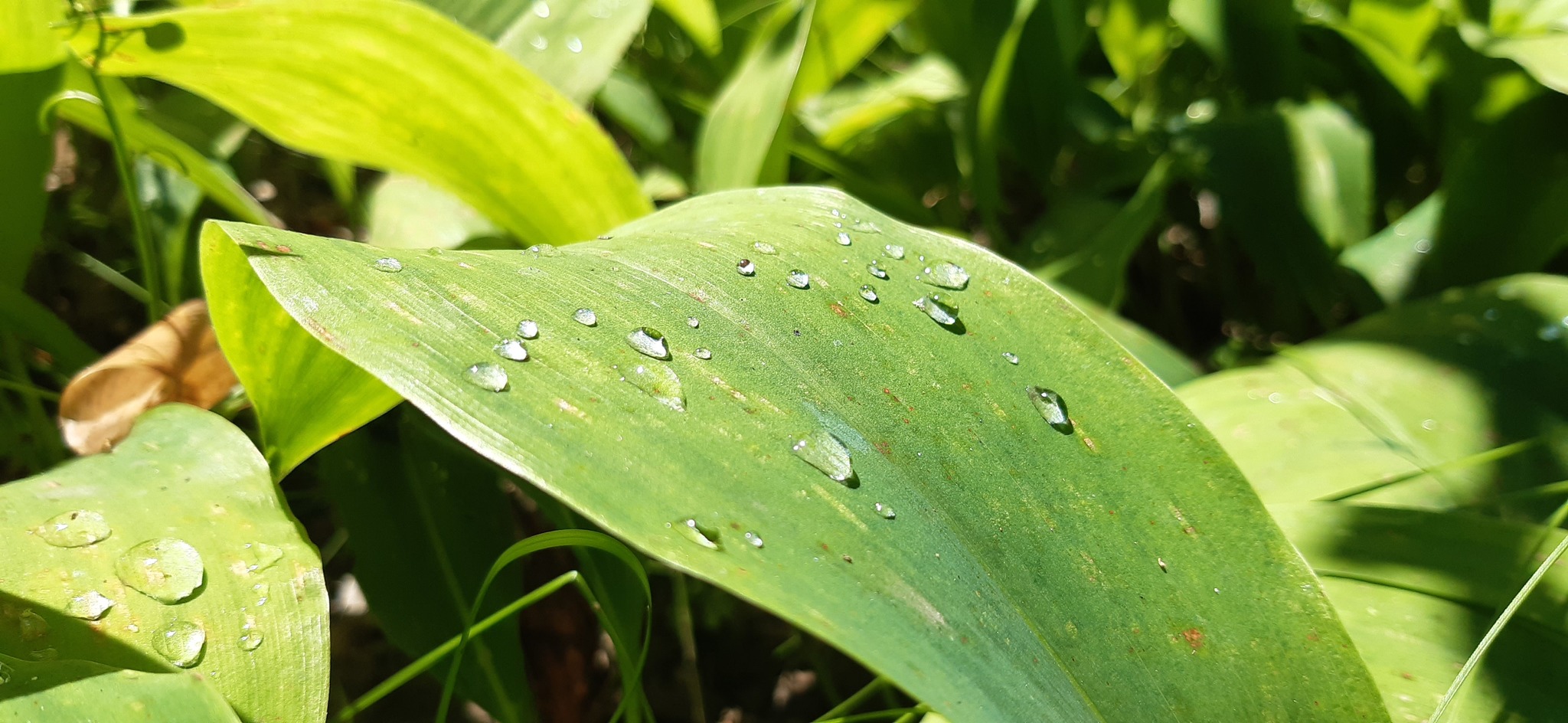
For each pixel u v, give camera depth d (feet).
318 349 0.87
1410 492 1.02
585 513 0.72
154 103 1.38
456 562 1.06
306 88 1.10
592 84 1.32
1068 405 0.85
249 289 0.83
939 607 0.74
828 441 0.78
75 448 1.00
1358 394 1.07
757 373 0.80
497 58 1.07
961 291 0.89
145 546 0.84
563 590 1.16
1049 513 0.80
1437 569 0.94
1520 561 0.93
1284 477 1.03
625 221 1.17
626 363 0.78
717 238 0.89
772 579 0.72
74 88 1.11
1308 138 1.42
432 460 1.10
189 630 0.81
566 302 0.80
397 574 1.05
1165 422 0.86
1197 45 1.73
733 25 1.79
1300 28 1.55
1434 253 1.31
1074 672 0.76
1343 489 1.01
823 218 0.92
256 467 0.89
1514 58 1.22
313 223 1.54
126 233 1.36
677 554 0.71
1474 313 1.10
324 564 1.18
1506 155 1.28
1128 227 1.32
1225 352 1.50
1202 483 0.84
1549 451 1.01
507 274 0.81
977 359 0.85
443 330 0.77
